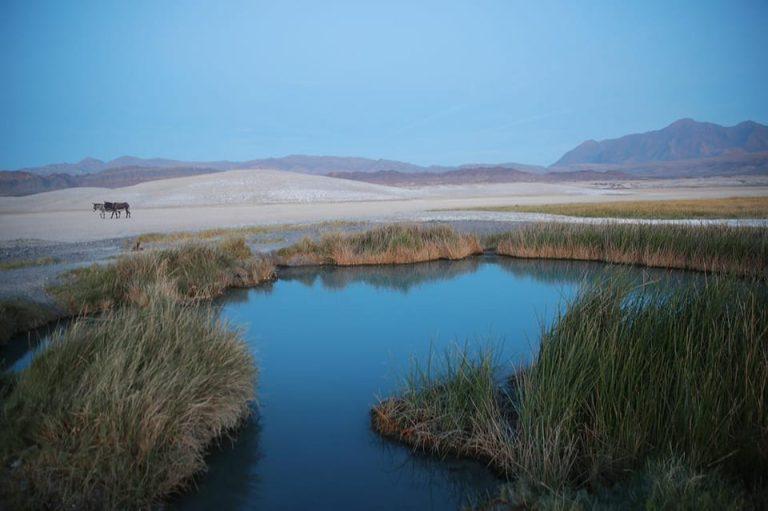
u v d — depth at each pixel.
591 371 5.31
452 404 5.66
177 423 4.91
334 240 18.97
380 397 6.74
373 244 18.66
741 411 4.61
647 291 6.98
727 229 16.89
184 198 63.47
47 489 4.12
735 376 4.79
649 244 16.50
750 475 4.09
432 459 5.27
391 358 8.29
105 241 24.09
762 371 4.74
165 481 4.58
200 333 6.59
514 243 19.33
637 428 4.57
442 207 47.41
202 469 5.06
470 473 5.00
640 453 4.45
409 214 37.97
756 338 5.11
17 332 9.78
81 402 4.72
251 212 44.22
